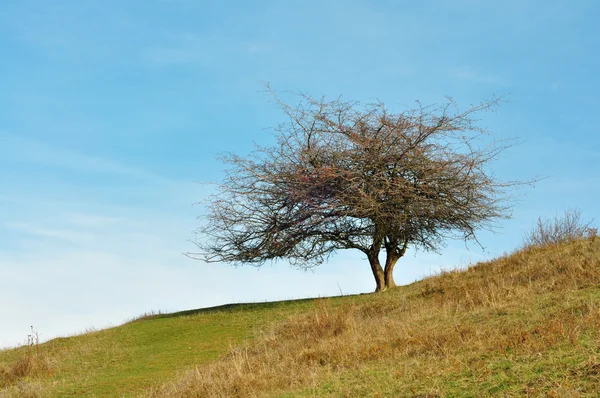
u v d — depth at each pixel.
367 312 15.38
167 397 10.04
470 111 21.50
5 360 17.08
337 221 22.39
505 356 7.59
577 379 6.20
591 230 19.81
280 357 11.62
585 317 8.60
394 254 22.67
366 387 7.62
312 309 18.17
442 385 6.96
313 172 21.67
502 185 22.33
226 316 19.84
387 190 21.19
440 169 21.39
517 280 14.23
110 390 11.52
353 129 22.06
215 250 23.73
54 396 11.44
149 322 20.50
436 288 16.69
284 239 22.59
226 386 9.68
